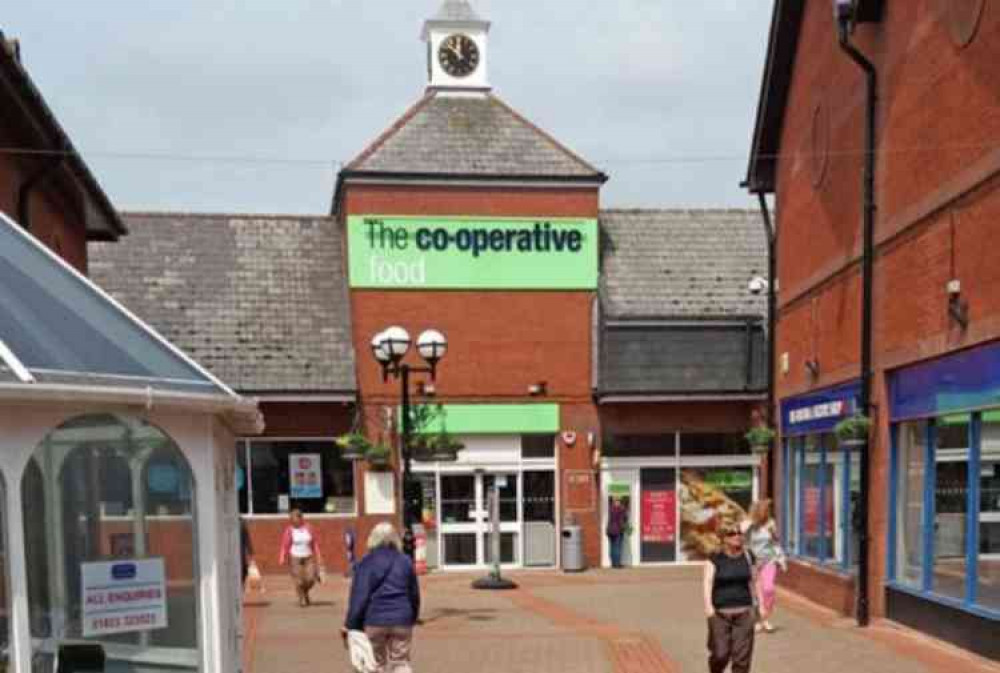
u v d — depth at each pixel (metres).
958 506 10.61
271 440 21.27
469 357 21.88
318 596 17.52
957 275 10.27
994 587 9.86
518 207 22.11
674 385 21.80
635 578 19.89
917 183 11.27
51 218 15.09
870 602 12.45
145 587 5.78
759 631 11.98
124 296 21.88
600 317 22.08
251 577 18.20
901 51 11.74
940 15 10.68
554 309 22.17
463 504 21.86
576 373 22.17
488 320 21.97
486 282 21.97
